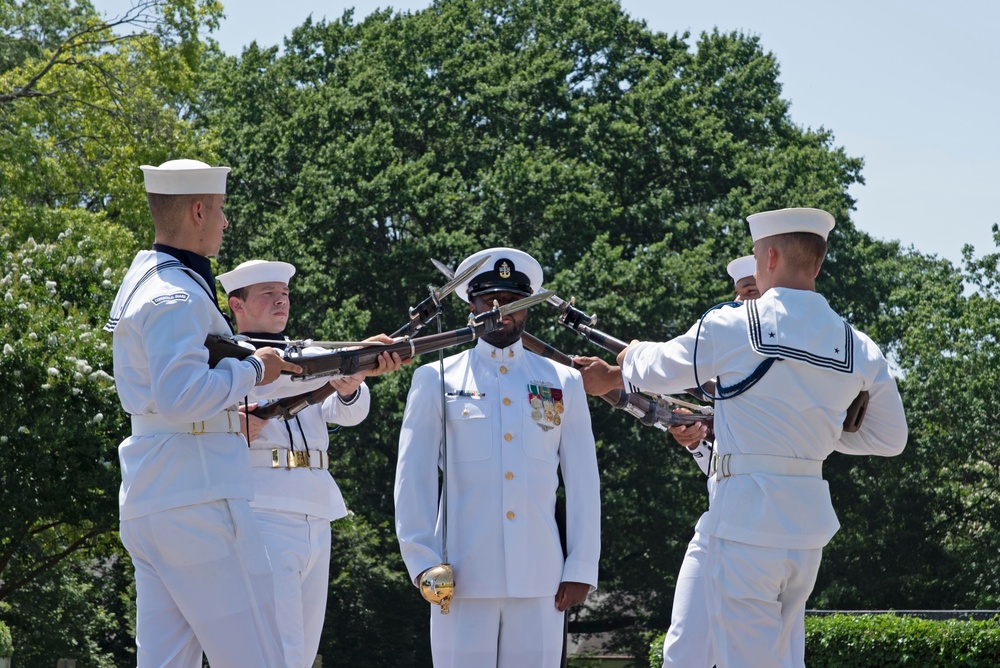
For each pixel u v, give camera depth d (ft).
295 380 17.53
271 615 15.61
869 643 37.35
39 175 82.94
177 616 15.70
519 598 18.48
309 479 22.75
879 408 17.25
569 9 116.16
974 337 114.83
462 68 108.68
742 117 115.34
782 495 16.28
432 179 98.12
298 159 104.22
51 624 85.51
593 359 20.17
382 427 98.94
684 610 21.88
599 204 99.14
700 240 104.32
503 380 19.11
